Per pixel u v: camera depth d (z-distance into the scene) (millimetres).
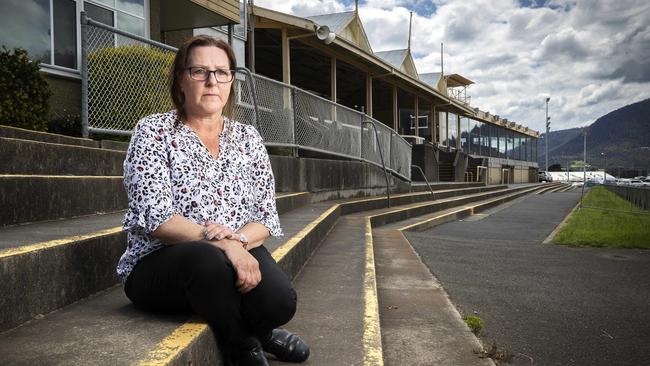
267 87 9148
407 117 34688
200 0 11547
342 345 2752
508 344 3734
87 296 2570
